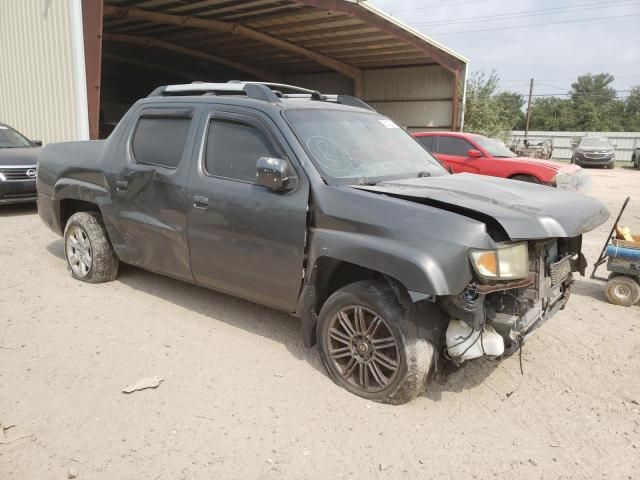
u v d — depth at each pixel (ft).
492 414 11.16
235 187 13.17
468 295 10.31
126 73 108.58
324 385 12.01
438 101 73.82
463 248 9.95
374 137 14.64
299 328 14.99
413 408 11.23
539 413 11.25
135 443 9.81
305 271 12.22
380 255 10.55
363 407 11.20
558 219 10.83
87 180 17.21
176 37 73.15
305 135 12.78
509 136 94.79
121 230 16.29
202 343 13.84
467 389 12.09
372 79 80.94
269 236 12.52
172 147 14.85
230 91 14.64
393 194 11.51
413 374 10.75
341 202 11.53
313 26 62.03
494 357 12.08
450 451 9.91
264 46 74.69
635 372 13.11
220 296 17.11
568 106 229.45
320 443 10.00
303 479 9.07
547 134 130.72
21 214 30.42
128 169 15.67
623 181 65.77
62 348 13.32
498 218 10.27
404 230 10.52
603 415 11.23
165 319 15.24
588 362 13.57
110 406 10.92
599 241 26.89
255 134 13.23
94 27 40.52
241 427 10.39
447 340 11.00
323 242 11.55
